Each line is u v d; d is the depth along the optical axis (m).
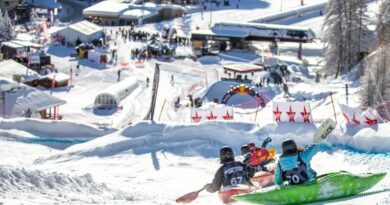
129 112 61.00
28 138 28.50
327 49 87.88
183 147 22.00
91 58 89.56
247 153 13.93
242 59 97.00
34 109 52.59
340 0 86.19
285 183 11.00
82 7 151.12
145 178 18.23
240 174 11.98
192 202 12.24
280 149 21.45
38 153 25.98
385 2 85.31
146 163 20.50
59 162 21.91
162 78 81.12
